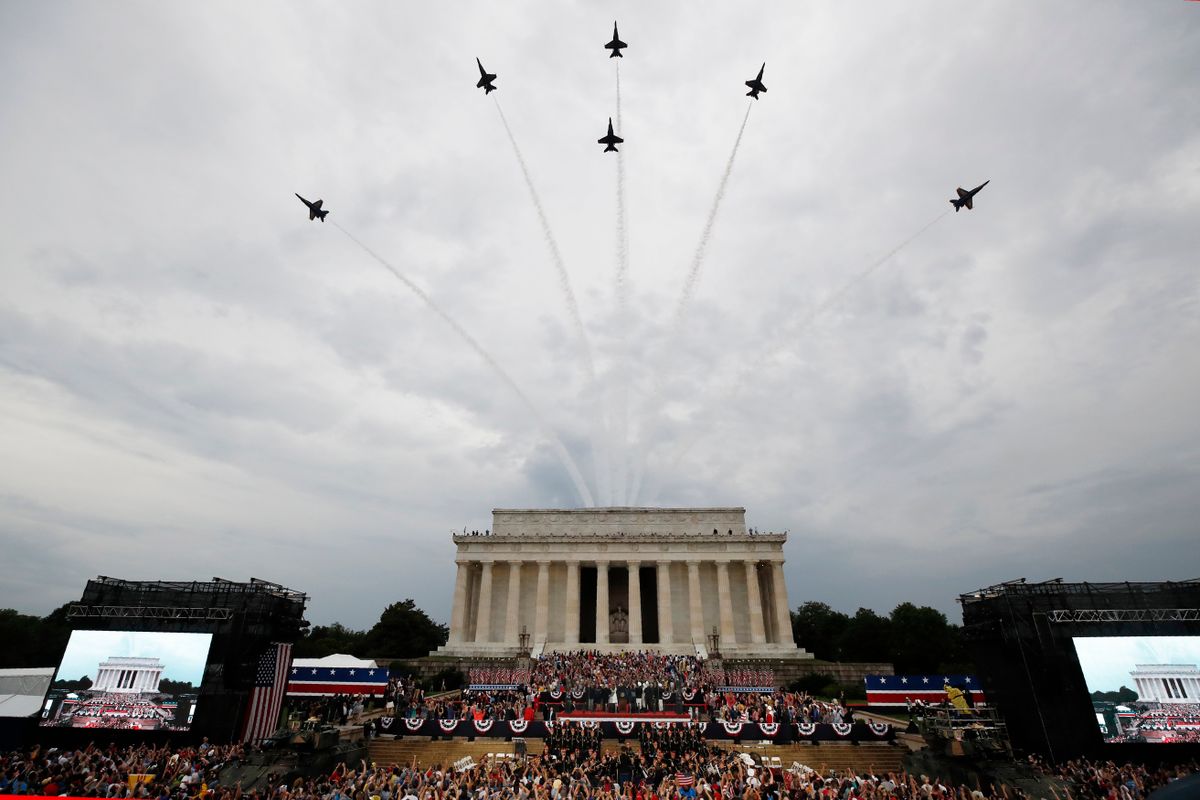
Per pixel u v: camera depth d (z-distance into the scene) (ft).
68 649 175.73
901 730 205.98
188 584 185.47
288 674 196.03
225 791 126.82
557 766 151.33
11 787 124.98
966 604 198.49
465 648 348.38
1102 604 173.27
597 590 369.09
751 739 186.70
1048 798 138.62
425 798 122.93
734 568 378.12
